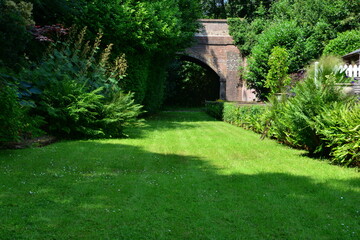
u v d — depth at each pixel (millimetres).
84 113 8594
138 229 2896
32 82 8641
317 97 6328
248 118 12078
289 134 7500
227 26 31562
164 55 19891
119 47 14570
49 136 8266
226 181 4594
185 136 10055
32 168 5070
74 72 9680
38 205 3438
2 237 2666
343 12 26891
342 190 4148
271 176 4875
